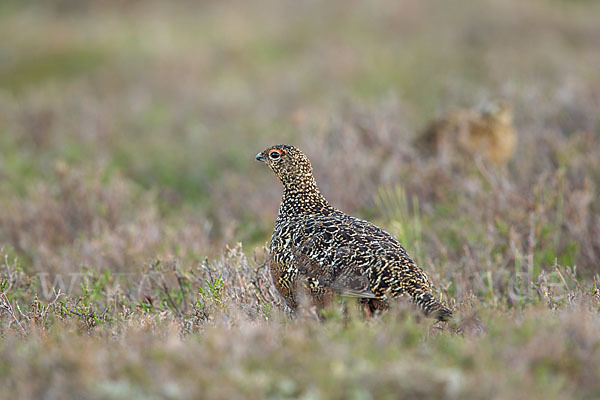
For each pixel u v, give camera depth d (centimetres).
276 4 5731
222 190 2691
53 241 2252
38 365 980
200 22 5500
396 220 2061
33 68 4791
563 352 968
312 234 1301
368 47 4756
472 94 3628
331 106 3525
